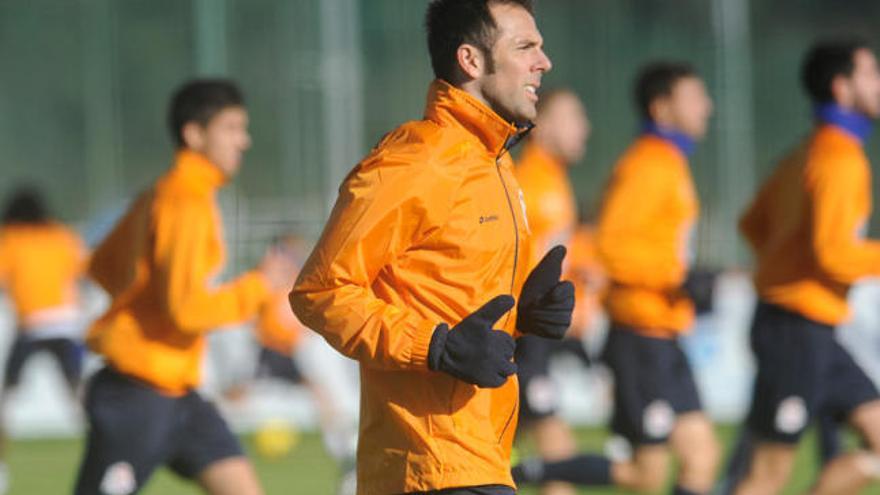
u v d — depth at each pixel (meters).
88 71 53.44
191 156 23.23
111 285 23.91
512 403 16.17
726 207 53.88
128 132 53.38
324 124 53.09
